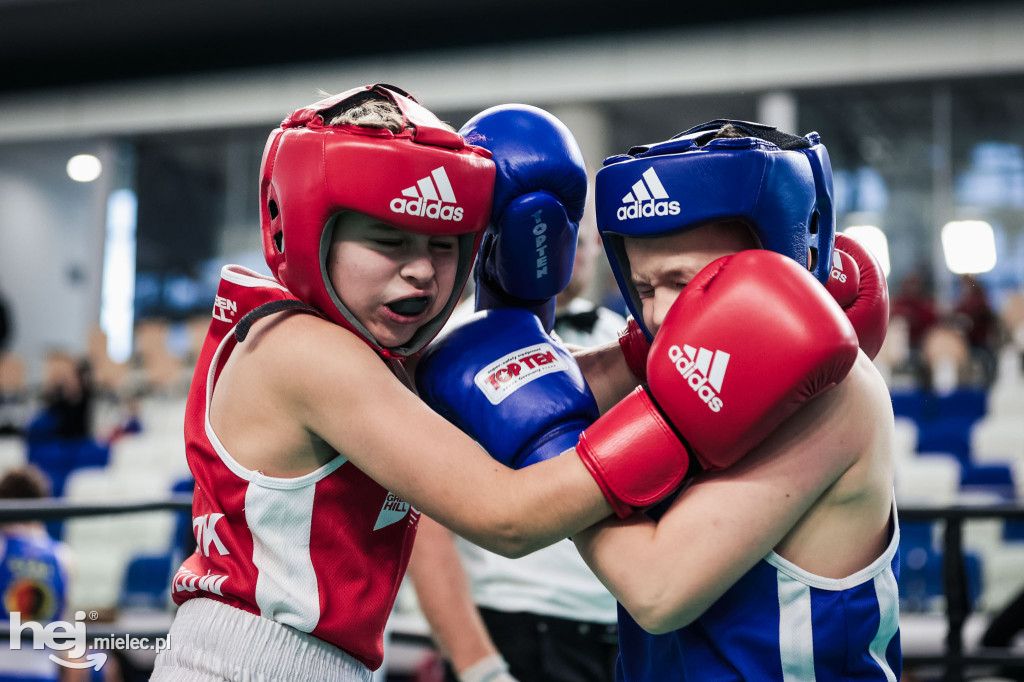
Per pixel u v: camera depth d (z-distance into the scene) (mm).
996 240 8508
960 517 2086
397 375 1182
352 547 1135
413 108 1101
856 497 1039
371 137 1026
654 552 986
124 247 10688
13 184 12516
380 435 1029
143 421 7969
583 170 1183
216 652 1125
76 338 13625
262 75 10086
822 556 1044
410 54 9594
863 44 8461
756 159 999
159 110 10391
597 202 1092
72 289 13594
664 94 8883
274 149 1100
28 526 3100
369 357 1068
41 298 13070
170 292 10586
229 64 10172
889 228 8781
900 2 8359
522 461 1058
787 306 953
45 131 10719
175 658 1158
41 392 9453
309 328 1093
